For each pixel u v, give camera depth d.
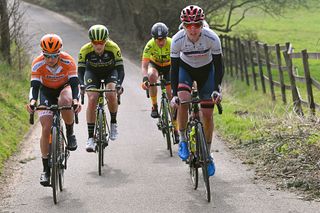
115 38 49.41
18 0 25.20
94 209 9.42
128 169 12.19
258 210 8.91
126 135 16.16
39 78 10.41
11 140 14.83
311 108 17.72
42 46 9.77
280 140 12.95
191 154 10.28
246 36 47.72
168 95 13.98
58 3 69.69
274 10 42.28
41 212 9.35
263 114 17.50
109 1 54.28
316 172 10.48
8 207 9.65
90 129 12.27
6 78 21.98
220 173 11.40
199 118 10.13
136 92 26.06
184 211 9.10
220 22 43.97
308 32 56.47
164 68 14.52
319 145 11.87
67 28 56.31
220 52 10.06
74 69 10.65
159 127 14.66
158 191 10.34
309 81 17.67
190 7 9.72
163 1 41.22
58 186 10.56
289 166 11.12
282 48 23.42
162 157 13.33
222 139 14.84
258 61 26.48
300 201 9.19
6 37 24.36
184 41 10.09
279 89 27.22
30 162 13.00
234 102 22.31
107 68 12.81
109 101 12.90
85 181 11.25
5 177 11.67
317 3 52.03
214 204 9.38
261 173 11.14
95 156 13.53
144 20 44.00
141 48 42.78
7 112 17.50
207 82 10.59
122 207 9.47
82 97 12.28
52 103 10.98
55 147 9.68
